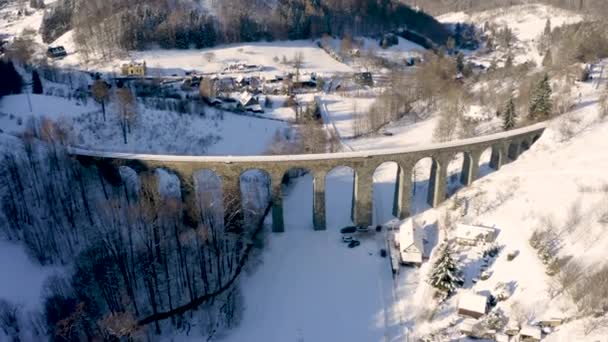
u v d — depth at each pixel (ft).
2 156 294.87
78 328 220.02
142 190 287.89
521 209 288.71
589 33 602.85
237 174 285.64
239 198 291.79
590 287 217.36
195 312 253.03
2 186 280.51
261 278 277.44
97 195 295.69
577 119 357.00
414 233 284.41
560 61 542.98
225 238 289.33
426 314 244.01
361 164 293.64
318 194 301.84
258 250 296.92
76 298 233.96
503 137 326.65
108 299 235.61
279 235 311.06
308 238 307.78
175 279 261.03
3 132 332.19
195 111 463.42
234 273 277.44
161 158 284.41
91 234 269.44
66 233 271.28
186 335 241.76
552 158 327.06
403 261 279.28
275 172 290.15
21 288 240.53
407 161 300.40
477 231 276.82
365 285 269.64
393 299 258.37
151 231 258.78
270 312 254.68
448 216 307.99
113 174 300.61
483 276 255.09
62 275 250.78
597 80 456.45
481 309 231.71
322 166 291.17
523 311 226.17
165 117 434.30
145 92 532.73
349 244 299.99
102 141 385.50
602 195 274.36
